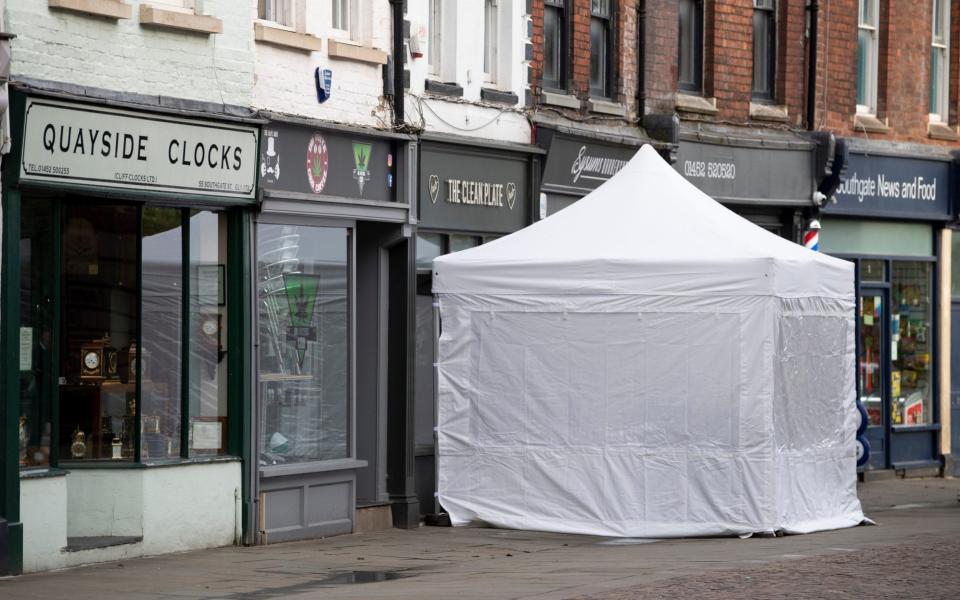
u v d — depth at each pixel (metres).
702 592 13.49
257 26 18.06
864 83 30.14
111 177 16.33
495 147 21.92
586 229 19.91
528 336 19.72
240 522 18.02
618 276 19.23
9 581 14.84
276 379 18.69
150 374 17.31
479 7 21.98
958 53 31.38
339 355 19.66
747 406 18.69
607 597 13.26
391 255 20.64
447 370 20.16
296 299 18.97
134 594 14.10
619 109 25.08
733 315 18.77
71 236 16.80
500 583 14.56
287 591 14.34
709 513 18.84
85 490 16.80
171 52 16.98
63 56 15.72
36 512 15.58
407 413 20.47
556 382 19.58
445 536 19.23
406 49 20.56
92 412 16.89
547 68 23.84
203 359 17.86
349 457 19.75
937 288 30.69
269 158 18.27
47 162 15.57
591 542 18.69
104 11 16.00
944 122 31.33
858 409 22.77
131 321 17.16
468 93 21.70
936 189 30.55
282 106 18.52
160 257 17.42
